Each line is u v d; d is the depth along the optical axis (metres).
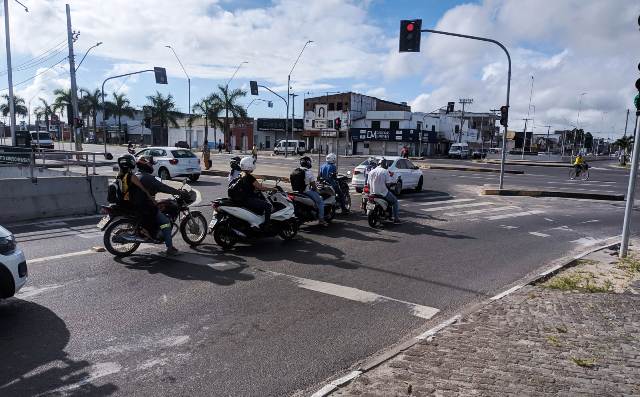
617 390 4.00
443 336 5.12
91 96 71.88
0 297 5.57
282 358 4.69
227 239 9.04
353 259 8.66
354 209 14.96
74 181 12.61
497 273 8.13
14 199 11.47
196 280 7.07
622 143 80.38
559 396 3.88
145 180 8.09
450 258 9.05
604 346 4.92
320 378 4.33
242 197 9.04
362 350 4.93
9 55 31.91
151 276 7.21
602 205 18.88
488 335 5.16
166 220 8.24
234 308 6.00
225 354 4.74
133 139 88.50
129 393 3.97
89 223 11.38
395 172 19.25
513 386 4.03
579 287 7.11
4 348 4.74
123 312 5.76
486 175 35.16
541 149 112.00
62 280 6.91
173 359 4.61
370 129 72.88
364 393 3.89
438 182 27.52
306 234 10.83
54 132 92.69
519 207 17.39
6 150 17.38
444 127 85.50
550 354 4.69
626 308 6.15
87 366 4.42
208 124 73.12
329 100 79.38
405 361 4.50
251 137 84.06
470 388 3.98
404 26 18.33
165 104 70.06
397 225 12.46
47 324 5.35
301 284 7.05
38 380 4.14
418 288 7.11
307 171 11.32
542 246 10.63
